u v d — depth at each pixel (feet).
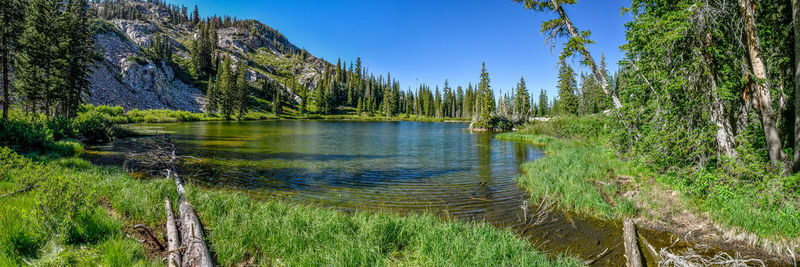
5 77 86.69
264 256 17.49
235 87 302.25
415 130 187.01
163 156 46.85
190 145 81.82
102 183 29.53
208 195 27.61
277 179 42.73
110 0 637.30
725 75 33.94
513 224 25.62
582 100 209.26
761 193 25.49
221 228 19.66
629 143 47.29
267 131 147.13
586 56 50.47
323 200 32.73
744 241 21.44
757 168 27.86
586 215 27.43
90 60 135.23
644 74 39.91
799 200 23.59
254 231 19.54
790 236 20.53
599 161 52.60
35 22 101.30
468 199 33.55
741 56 32.83
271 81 467.52
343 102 491.31
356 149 83.05
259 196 33.73
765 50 33.65
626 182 37.32
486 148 88.17
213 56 483.10
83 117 98.99
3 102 85.51
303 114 374.63
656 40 34.91
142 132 118.83
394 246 19.65
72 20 120.98
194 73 394.93
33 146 57.11
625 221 20.47
